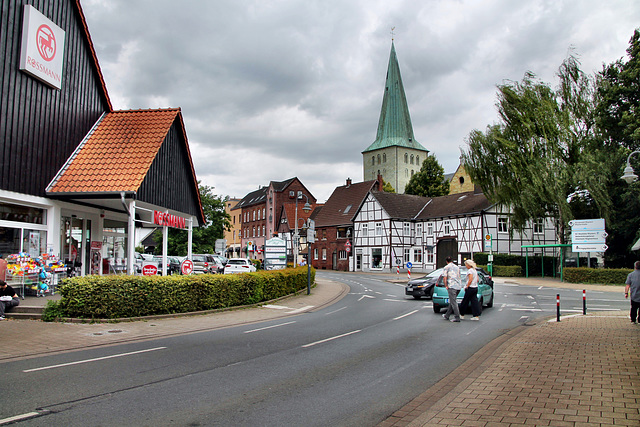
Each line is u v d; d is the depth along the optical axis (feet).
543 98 126.93
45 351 31.19
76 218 66.13
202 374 25.86
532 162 124.88
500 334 41.11
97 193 56.03
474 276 50.83
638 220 116.57
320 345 35.29
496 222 157.38
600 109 123.03
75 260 65.67
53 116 58.70
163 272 68.80
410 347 34.73
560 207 120.47
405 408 20.22
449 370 27.50
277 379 25.09
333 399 21.58
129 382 23.82
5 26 51.29
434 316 54.39
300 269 89.66
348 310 61.72
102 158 61.16
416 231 191.11
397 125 364.58
